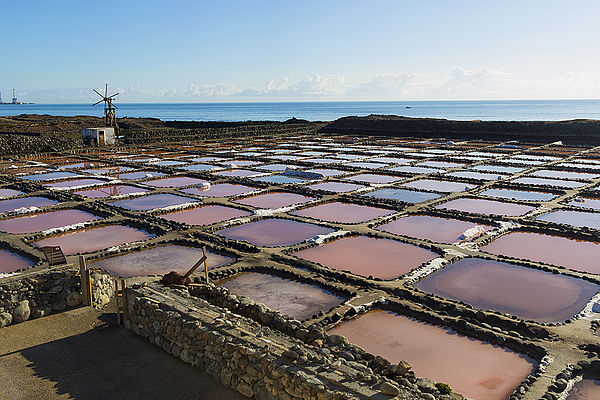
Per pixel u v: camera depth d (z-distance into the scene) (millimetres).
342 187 36938
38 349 11969
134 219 26688
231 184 38875
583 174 43250
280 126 87688
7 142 54344
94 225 25766
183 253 21438
